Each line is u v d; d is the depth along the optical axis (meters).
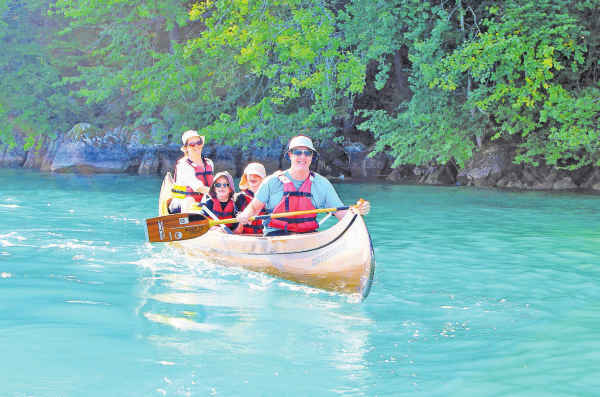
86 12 18.92
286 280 5.12
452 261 5.99
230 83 18.02
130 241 7.00
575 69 14.77
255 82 19.12
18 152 22.48
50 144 21.48
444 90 15.78
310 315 4.09
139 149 20.03
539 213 10.07
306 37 14.69
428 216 9.60
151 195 12.52
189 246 6.17
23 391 2.71
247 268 5.43
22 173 18.66
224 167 19.61
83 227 8.00
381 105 19.70
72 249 6.41
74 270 5.38
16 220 8.53
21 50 22.11
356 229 4.61
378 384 2.89
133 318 3.92
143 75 18.58
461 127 16.47
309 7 16.12
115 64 22.61
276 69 15.25
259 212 5.58
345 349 3.40
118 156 20.08
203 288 4.83
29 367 3.00
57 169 19.53
